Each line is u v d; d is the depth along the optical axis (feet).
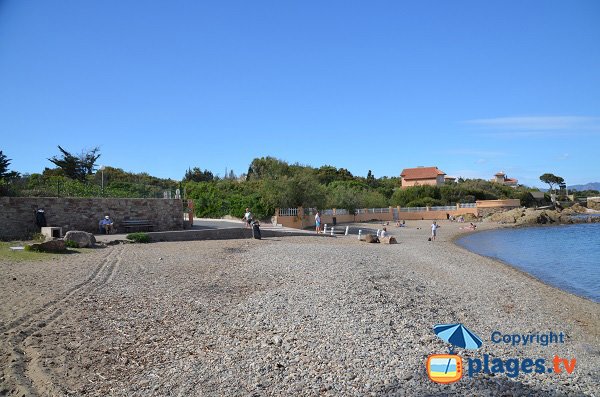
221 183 182.09
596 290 64.28
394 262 71.77
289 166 170.81
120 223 90.33
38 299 37.52
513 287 59.52
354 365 26.50
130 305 37.86
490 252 110.32
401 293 47.26
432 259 81.20
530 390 24.77
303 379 24.31
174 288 45.03
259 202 142.00
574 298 56.65
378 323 35.19
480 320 40.68
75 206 84.33
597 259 97.14
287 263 62.75
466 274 66.85
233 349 28.60
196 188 164.96
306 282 49.73
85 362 25.53
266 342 30.01
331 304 40.19
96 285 44.45
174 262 60.64
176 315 35.70
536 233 168.76
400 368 26.35
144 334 30.89
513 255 104.37
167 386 23.07
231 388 23.03
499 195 312.71
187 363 26.11
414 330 34.30
